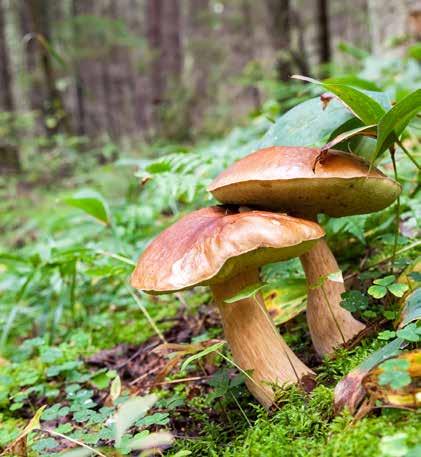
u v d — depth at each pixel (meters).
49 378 0.45
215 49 3.03
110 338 0.51
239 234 0.26
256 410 0.31
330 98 0.31
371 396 0.23
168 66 2.62
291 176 0.27
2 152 1.55
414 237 0.42
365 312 0.32
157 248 0.29
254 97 2.20
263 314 0.30
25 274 0.57
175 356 0.33
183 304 0.54
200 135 1.78
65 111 1.86
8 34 2.67
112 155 1.69
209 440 0.29
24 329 0.62
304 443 0.24
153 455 0.29
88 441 0.28
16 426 0.38
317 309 0.32
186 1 3.71
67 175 1.51
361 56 0.85
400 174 0.48
